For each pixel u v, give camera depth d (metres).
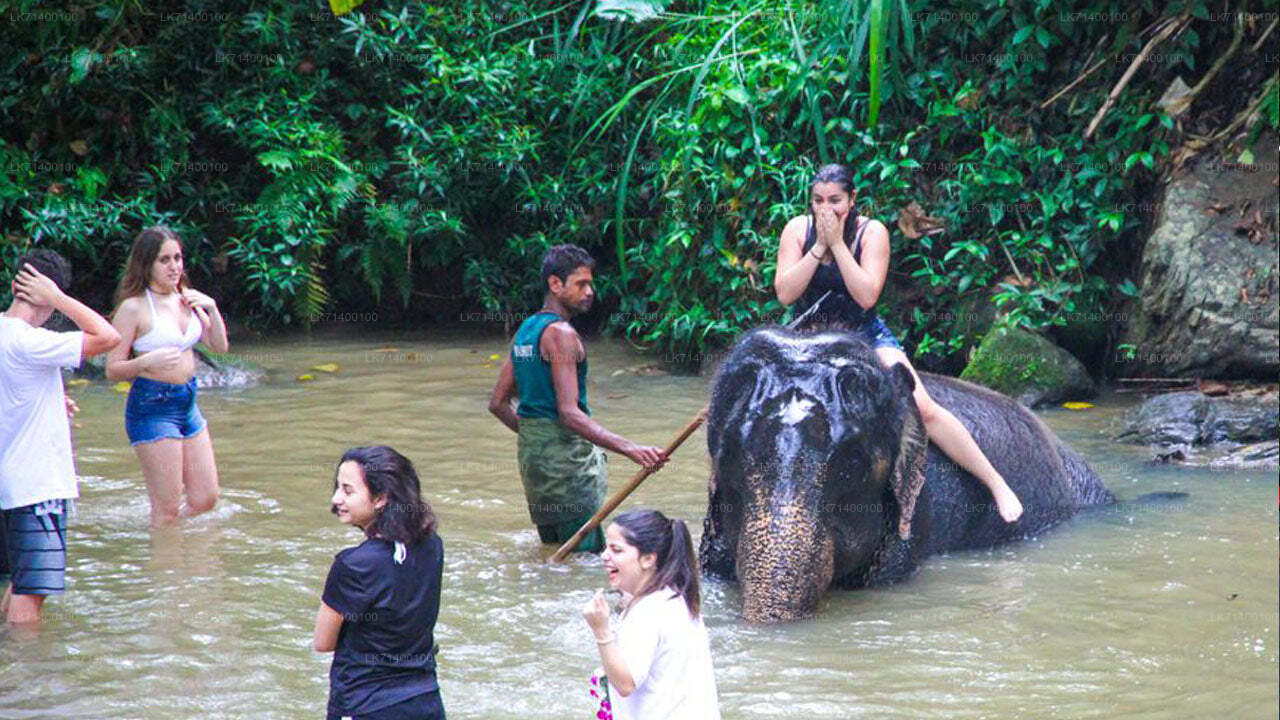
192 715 6.01
